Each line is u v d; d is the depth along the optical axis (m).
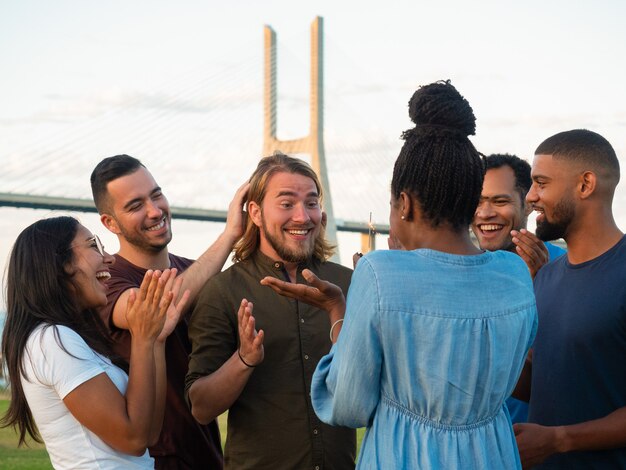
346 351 1.74
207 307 2.56
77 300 2.26
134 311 2.19
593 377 2.21
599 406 2.21
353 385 1.74
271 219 2.59
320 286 2.00
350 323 1.74
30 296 2.17
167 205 3.05
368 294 1.72
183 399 2.79
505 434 1.82
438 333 1.71
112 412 2.09
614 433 2.10
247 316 2.30
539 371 2.35
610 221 2.29
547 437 2.10
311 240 2.65
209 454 2.84
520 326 1.79
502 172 3.03
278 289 2.04
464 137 1.80
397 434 1.75
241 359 2.34
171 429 2.77
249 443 2.52
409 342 1.71
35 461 5.00
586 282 2.26
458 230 1.82
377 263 1.74
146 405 2.14
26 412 2.19
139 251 3.00
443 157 1.77
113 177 2.94
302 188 2.61
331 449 2.53
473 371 1.72
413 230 1.84
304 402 2.52
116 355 2.33
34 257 2.19
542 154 2.33
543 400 2.33
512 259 1.87
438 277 1.74
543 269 2.46
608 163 2.27
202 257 2.76
